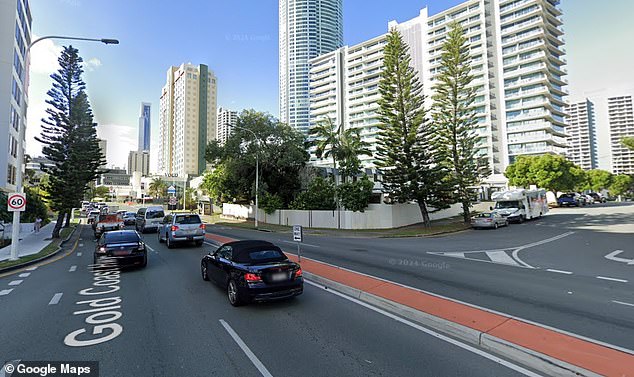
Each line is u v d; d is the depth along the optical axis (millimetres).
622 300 7492
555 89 80812
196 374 4289
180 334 5621
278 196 37938
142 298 7848
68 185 23203
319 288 8734
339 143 34719
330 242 19938
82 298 7875
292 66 156125
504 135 79625
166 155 133625
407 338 5438
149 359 4719
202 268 9930
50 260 14062
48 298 7914
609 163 65625
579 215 34188
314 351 4941
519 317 6289
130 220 36750
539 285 8891
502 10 81750
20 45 32281
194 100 118750
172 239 17078
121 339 5422
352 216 29172
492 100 81188
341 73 121062
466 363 4582
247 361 4637
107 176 149875
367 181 29656
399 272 10461
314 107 127500
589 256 13953
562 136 82250
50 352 4957
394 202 30359
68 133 24031
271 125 37312
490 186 75250
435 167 27625
